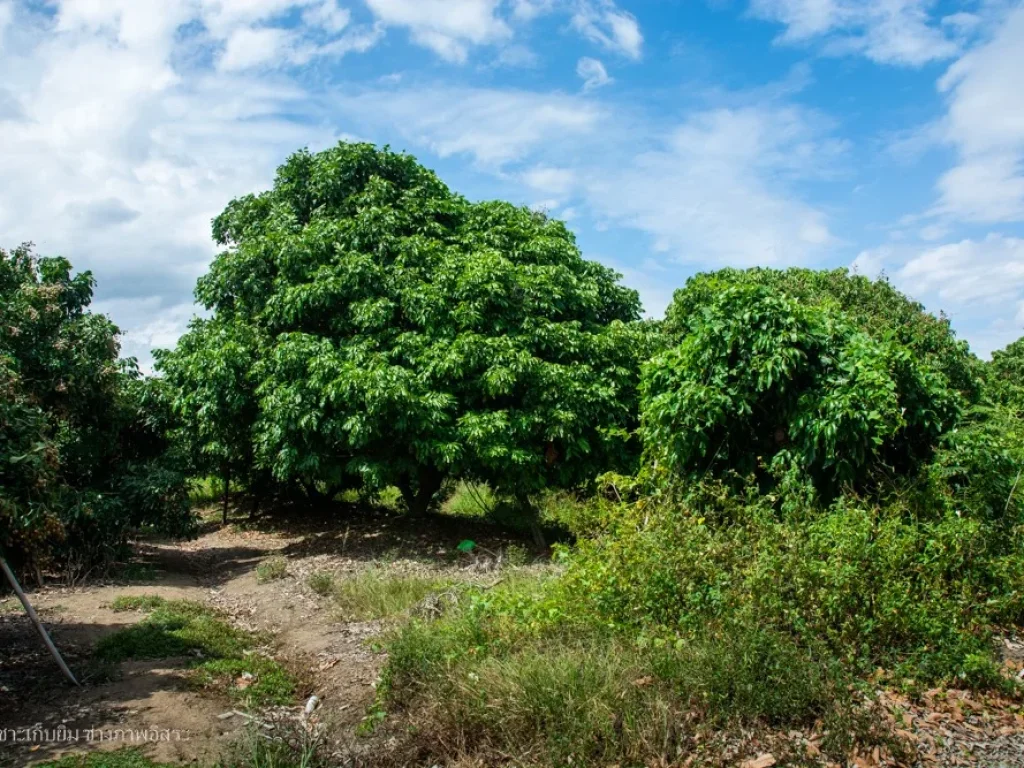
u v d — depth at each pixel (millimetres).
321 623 7977
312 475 12227
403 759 4609
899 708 4812
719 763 4207
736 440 8055
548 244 12844
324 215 12891
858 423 7113
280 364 11211
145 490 11227
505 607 6328
